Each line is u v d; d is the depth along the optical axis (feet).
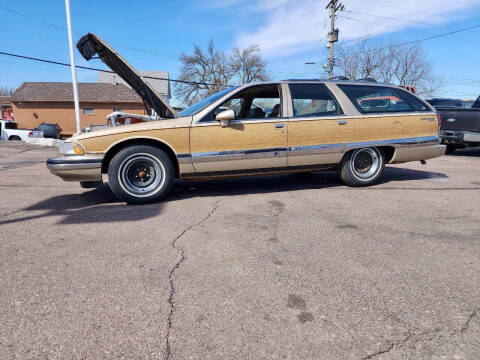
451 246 8.54
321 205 12.59
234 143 13.38
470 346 4.89
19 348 4.87
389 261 7.69
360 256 7.97
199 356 4.73
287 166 14.30
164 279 6.87
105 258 7.86
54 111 100.27
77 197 14.39
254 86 13.96
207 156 13.17
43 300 6.10
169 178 13.07
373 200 13.30
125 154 12.43
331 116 14.46
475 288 6.51
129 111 102.22
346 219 10.81
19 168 24.71
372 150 15.38
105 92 103.96
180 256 7.97
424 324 5.41
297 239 9.07
